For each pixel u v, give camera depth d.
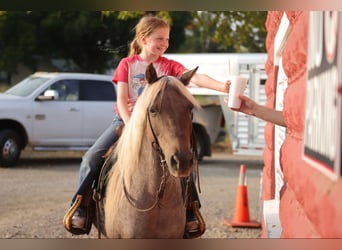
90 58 23.88
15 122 14.52
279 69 5.66
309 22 2.49
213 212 9.95
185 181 4.07
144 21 4.48
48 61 25.31
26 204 10.41
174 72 4.57
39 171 14.41
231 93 3.93
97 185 4.58
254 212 10.15
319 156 2.16
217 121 16.59
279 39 5.20
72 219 4.61
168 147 3.54
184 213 4.10
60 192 11.63
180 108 3.61
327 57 2.01
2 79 25.78
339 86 1.77
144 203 3.90
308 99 2.47
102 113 15.56
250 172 15.36
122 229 4.09
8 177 13.33
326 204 2.09
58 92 15.12
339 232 1.88
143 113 3.74
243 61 15.53
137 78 4.48
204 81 4.52
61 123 14.97
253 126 15.78
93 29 22.86
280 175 5.01
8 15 22.83
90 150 4.67
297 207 3.25
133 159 3.89
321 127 2.11
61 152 19.02
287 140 3.86
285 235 3.76
